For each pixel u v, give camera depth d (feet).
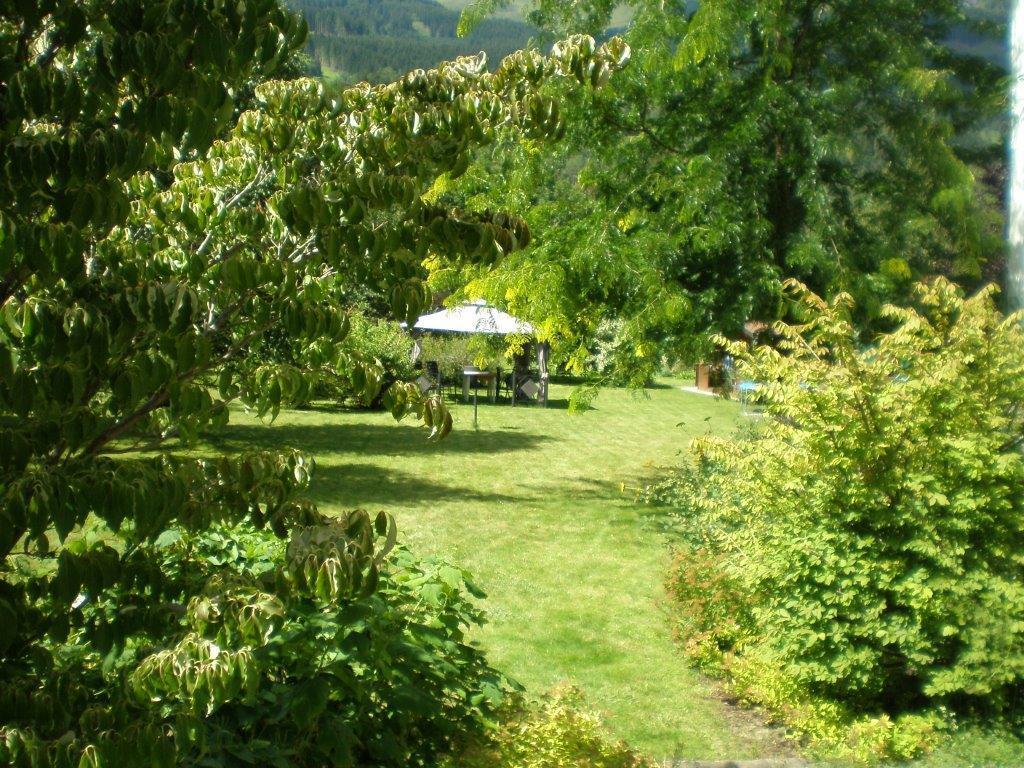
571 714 12.19
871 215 38.29
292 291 8.25
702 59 37.32
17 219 6.16
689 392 107.45
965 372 18.04
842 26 38.01
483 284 37.96
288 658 11.09
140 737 6.49
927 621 17.25
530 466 50.49
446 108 8.55
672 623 22.76
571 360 40.68
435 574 13.98
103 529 13.26
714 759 16.46
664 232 36.52
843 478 18.06
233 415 66.08
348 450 52.80
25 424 6.96
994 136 37.35
